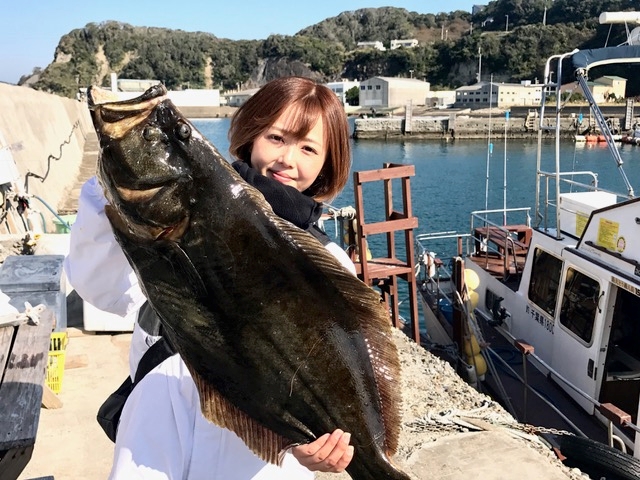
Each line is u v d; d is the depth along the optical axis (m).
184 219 1.54
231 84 154.50
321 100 1.98
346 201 29.33
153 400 1.79
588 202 8.31
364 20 189.62
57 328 5.31
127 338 6.03
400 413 1.86
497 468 4.52
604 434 7.05
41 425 4.35
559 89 9.01
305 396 1.73
